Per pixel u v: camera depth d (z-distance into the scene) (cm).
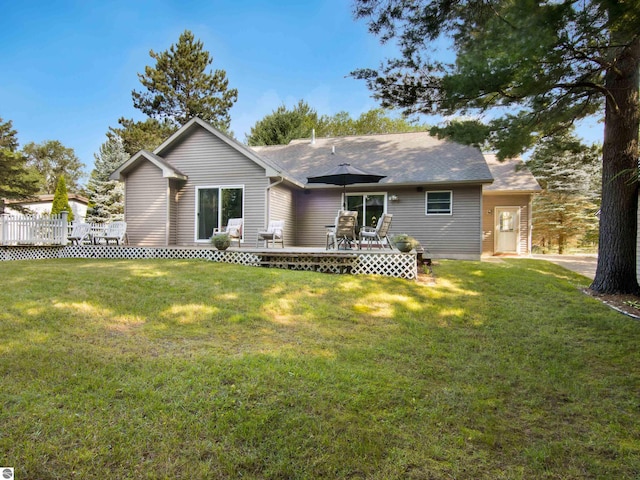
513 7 504
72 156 4619
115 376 312
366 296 640
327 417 272
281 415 269
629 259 723
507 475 226
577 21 470
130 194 1248
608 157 745
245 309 534
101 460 216
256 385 308
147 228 1230
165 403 274
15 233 1200
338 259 858
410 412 289
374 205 1342
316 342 434
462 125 776
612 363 417
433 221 1284
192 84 2670
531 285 760
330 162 1495
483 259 1327
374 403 296
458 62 648
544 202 2117
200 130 1241
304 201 1417
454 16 635
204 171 1234
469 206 1252
